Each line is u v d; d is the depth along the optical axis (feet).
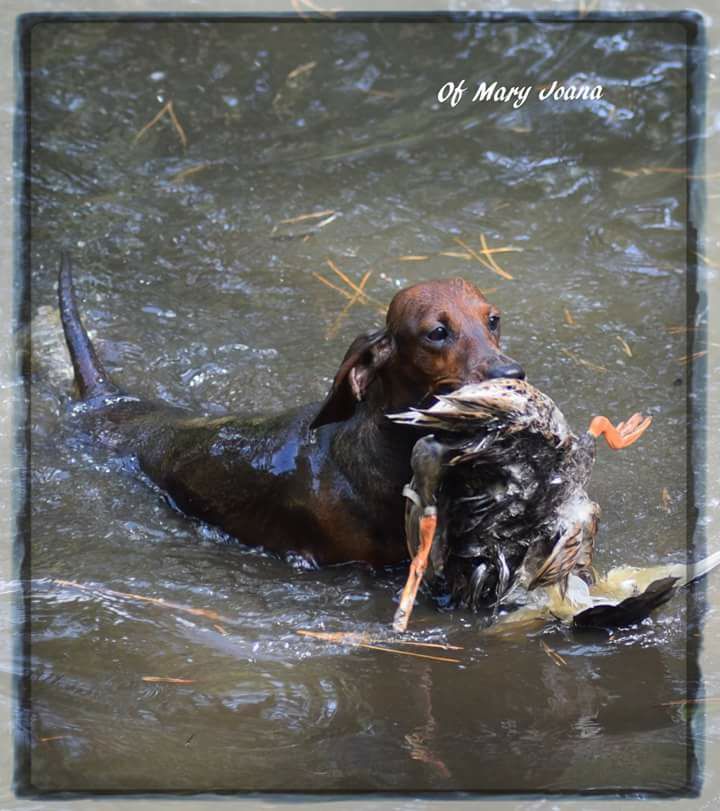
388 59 57.26
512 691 28.07
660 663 28.96
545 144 52.85
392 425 31.91
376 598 32.22
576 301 44.88
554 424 27.25
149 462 38.19
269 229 49.32
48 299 45.75
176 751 26.14
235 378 41.75
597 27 57.47
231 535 35.68
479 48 57.41
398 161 52.49
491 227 49.03
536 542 28.76
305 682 28.58
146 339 43.78
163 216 49.83
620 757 25.70
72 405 41.19
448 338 30.42
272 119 54.75
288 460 34.47
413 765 25.43
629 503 35.35
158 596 32.42
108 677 28.86
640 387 40.42
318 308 45.06
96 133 53.72
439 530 29.01
